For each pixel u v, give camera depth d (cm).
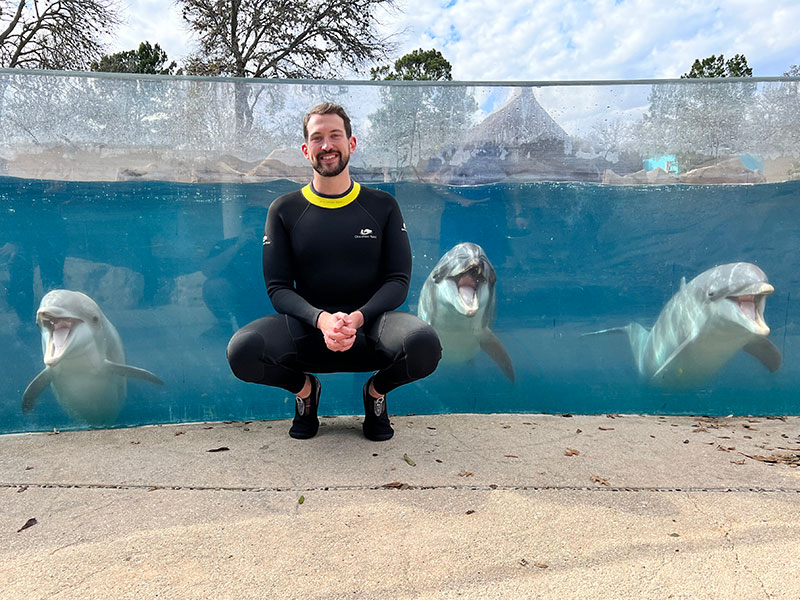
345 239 290
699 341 372
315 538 196
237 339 268
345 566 178
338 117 285
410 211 365
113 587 167
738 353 371
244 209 355
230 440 313
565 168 359
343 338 254
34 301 340
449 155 360
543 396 379
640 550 188
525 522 209
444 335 375
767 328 362
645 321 372
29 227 335
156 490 241
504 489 239
